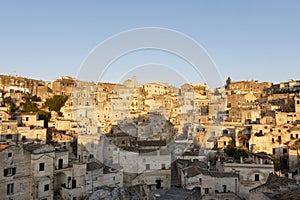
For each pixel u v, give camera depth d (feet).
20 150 160.35
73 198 169.07
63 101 421.18
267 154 247.50
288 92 491.72
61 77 541.34
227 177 185.47
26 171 162.30
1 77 462.60
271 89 551.18
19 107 398.83
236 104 454.40
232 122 317.63
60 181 180.34
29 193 161.48
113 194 156.66
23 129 263.29
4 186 151.84
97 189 172.96
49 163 168.55
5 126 252.42
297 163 240.32
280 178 163.43
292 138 268.62
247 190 190.39
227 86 614.75
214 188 183.73
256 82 602.85
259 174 191.83
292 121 334.44
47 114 371.97
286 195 90.89
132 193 158.20
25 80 492.54
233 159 224.74
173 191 137.69
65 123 325.62
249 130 288.92
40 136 269.64
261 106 412.77
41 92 483.51
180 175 193.88
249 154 234.17
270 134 265.34
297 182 153.48
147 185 163.43
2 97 407.64
